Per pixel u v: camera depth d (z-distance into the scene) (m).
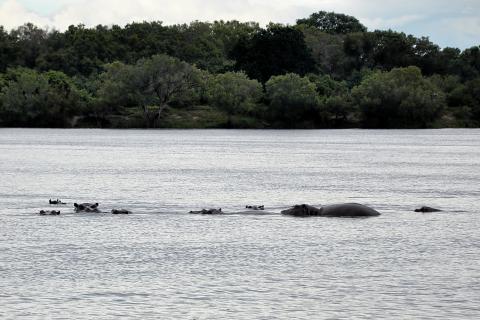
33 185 133.75
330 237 81.06
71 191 124.88
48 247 75.25
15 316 53.22
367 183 140.12
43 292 58.91
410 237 81.12
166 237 80.94
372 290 59.69
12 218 93.38
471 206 106.69
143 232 83.94
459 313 54.12
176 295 58.31
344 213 95.94
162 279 62.91
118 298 57.50
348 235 82.31
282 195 120.69
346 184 138.12
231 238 80.50
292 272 65.31
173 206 106.38
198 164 185.50
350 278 63.28
